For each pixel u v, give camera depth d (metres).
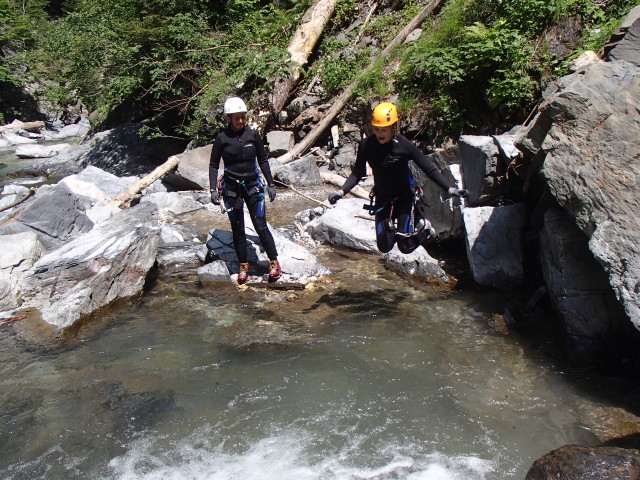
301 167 9.36
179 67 11.53
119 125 15.69
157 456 3.20
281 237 6.30
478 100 8.40
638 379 3.76
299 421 3.49
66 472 3.08
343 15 12.17
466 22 9.12
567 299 4.17
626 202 3.66
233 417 3.54
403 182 4.38
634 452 2.75
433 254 6.25
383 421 3.48
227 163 5.36
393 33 11.17
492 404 3.62
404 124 9.12
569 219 4.34
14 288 5.10
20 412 3.61
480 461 3.12
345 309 5.00
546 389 3.76
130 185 9.09
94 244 5.46
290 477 3.02
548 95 5.26
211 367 4.11
